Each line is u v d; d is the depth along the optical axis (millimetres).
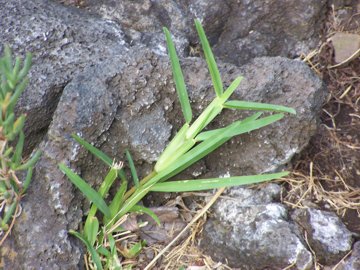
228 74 576
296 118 570
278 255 544
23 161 575
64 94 537
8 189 493
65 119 533
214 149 569
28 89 565
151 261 556
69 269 520
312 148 626
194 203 596
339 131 642
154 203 592
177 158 547
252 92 568
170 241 576
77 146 535
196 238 578
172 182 547
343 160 621
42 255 516
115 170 532
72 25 607
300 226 567
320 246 554
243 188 588
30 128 572
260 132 578
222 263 562
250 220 562
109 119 544
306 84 572
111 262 535
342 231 562
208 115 540
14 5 598
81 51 595
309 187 599
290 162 609
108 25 629
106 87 546
